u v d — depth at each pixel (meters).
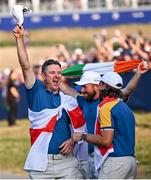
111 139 9.66
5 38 60.78
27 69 9.89
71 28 65.88
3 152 20.42
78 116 9.98
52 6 70.00
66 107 9.93
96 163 9.88
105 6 69.88
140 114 25.77
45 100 9.91
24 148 21.00
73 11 68.12
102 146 9.75
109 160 9.77
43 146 9.88
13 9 9.88
